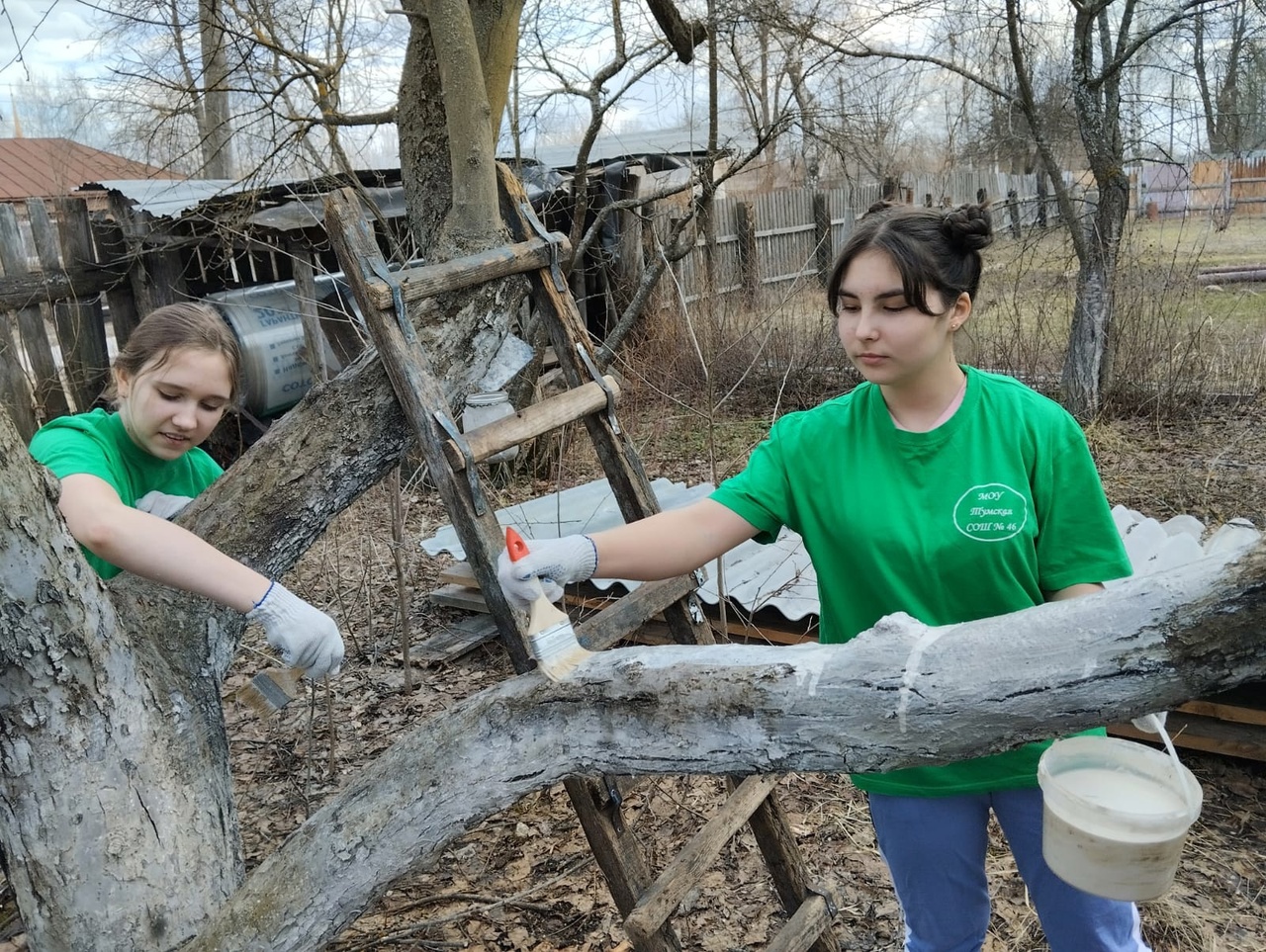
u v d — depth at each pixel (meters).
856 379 8.76
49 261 6.75
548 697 1.64
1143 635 1.19
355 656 4.70
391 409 2.23
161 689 1.89
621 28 6.41
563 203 8.78
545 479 7.14
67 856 1.69
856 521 1.79
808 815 3.31
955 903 1.94
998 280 10.27
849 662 1.39
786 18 6.45
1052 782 1.56
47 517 1.60
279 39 6.01
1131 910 1.86
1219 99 8.11
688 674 1.51
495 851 3.22
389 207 7.28
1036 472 1.72
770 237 12.52
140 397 1.96
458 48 2.32
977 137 9.60
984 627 1.32
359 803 1.71
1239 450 7.03
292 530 2.19
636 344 8.95
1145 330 8.12
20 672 1.60
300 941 1.68
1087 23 7.13
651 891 2.09
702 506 1.84
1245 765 3.45
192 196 7.07
